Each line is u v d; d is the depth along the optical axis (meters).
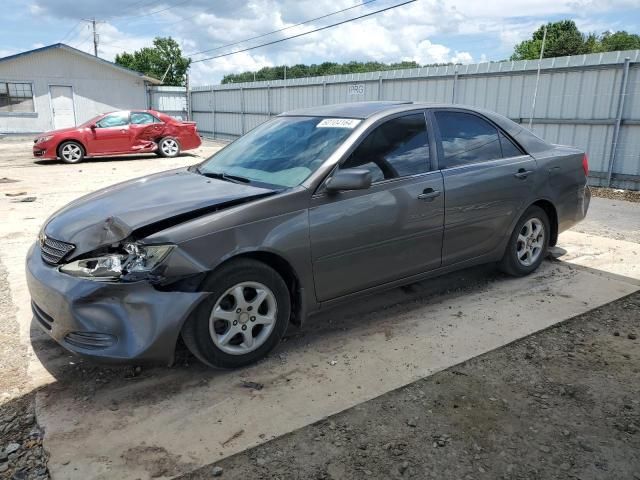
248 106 23.95
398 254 3.94
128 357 2.94
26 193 10.19
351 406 3.00
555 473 2.47
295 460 2.57
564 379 3.27
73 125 28.42
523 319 4.12
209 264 3.09
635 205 9.05
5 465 2.55
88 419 2.90
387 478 2.45
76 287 3.00
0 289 4.89
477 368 3.40
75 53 27.58
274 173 3.80
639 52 9.82
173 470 2.51
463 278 5.04
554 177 4.96
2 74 26.39
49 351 3.68
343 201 3.61
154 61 58.03
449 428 2.80
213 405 3.02
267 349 3.46
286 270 3.53
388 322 4.10
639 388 3.16
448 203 4.15
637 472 2.47
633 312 4.25
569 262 5.50
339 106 4.50
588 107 10.84
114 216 3.28
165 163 15.58
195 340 3.16
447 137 4.33
